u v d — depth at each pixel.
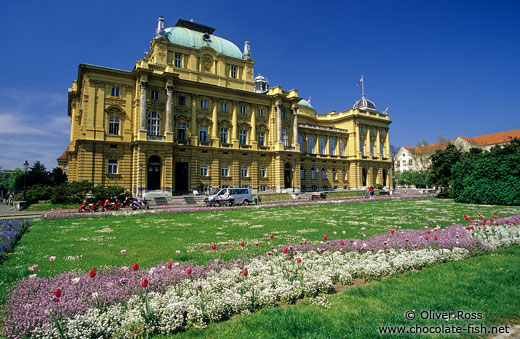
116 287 6.67
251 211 28.19
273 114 56.03
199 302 6.10
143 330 5.40
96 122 41.16
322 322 5.62
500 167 33.28
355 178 71.31
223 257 10.05
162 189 42.75
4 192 94.00
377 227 17.03
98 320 5.31
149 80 44.22
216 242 13.08
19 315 5.43
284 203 37.12
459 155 44.34
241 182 51.41
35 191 37.28
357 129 73.12
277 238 13.72
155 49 46.28
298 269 8.22
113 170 42.25
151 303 5.93
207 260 9.66
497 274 8.23
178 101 47.16
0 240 12.16
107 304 6.05
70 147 53.50
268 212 26.89
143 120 42.09
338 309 6.22
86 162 40.03
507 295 6.80
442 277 8.08
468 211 25.50
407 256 9.38
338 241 11.28
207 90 49.47
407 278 8.10
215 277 7.41
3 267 9.22
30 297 6.23
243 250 11.20
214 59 51.56
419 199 44.22
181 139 46.97
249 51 55.75
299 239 13.36
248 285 7.05
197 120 48.50
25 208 33.03
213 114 49.84
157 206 36.19
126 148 43.09
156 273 7.56
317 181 66.12
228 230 16.44
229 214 25.44
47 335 4.97
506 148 39.28
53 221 21.06
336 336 5.09
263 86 67.94
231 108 52.12
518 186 30.81
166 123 43.94
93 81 41.38
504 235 12.49
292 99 57.12
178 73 47.50
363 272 8.31
